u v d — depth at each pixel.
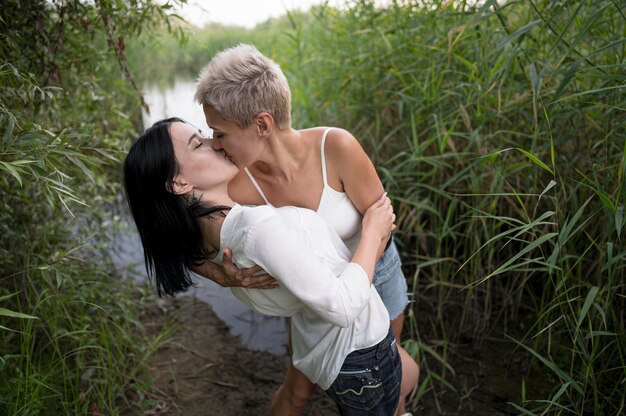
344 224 1.70
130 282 3.17
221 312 3.22
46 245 2.40
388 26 3.46
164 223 1.48
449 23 3.04
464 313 2.68
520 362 2.55
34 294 2.33
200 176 1.45
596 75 1.99
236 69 1.43
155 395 2.47
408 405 2.37
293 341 1.66
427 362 2.62
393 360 1.59
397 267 1.90
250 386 2.57
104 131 3.91
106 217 4.11
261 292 1.53
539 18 2.41
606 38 2.29
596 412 1.88
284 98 1.50
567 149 2.57
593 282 2.38
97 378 2.28
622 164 1.73
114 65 4.34
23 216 2.33
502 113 2.57
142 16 2.26
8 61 1.91
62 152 1.55
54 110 2.30
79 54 2.33
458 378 2.51
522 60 2.62
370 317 1.53
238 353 2.82
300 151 1.62
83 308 2.51
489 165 2.59
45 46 2.08
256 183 1.71
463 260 3.03
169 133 1.44
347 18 3.87
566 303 2.38
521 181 2.71
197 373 2.65
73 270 2.30
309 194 1.67
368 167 1.64
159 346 2.76
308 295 1.34
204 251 1.52
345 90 3.57
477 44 2.68
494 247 2.85
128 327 2.74
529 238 2.68
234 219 1.43
